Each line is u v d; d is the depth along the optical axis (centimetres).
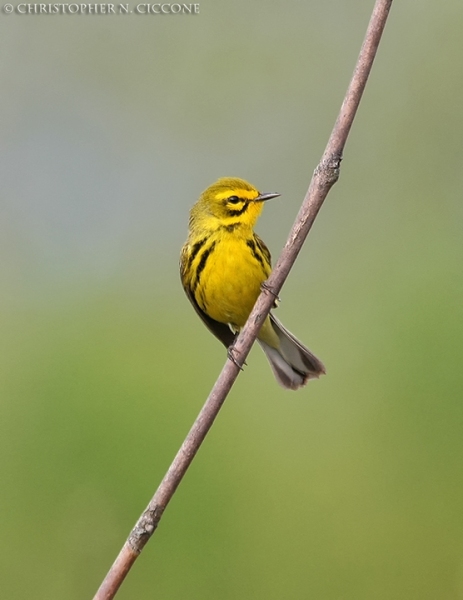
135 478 1203
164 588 1191
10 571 1188
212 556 1211
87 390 1262
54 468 1212
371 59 756
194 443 743
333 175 772
